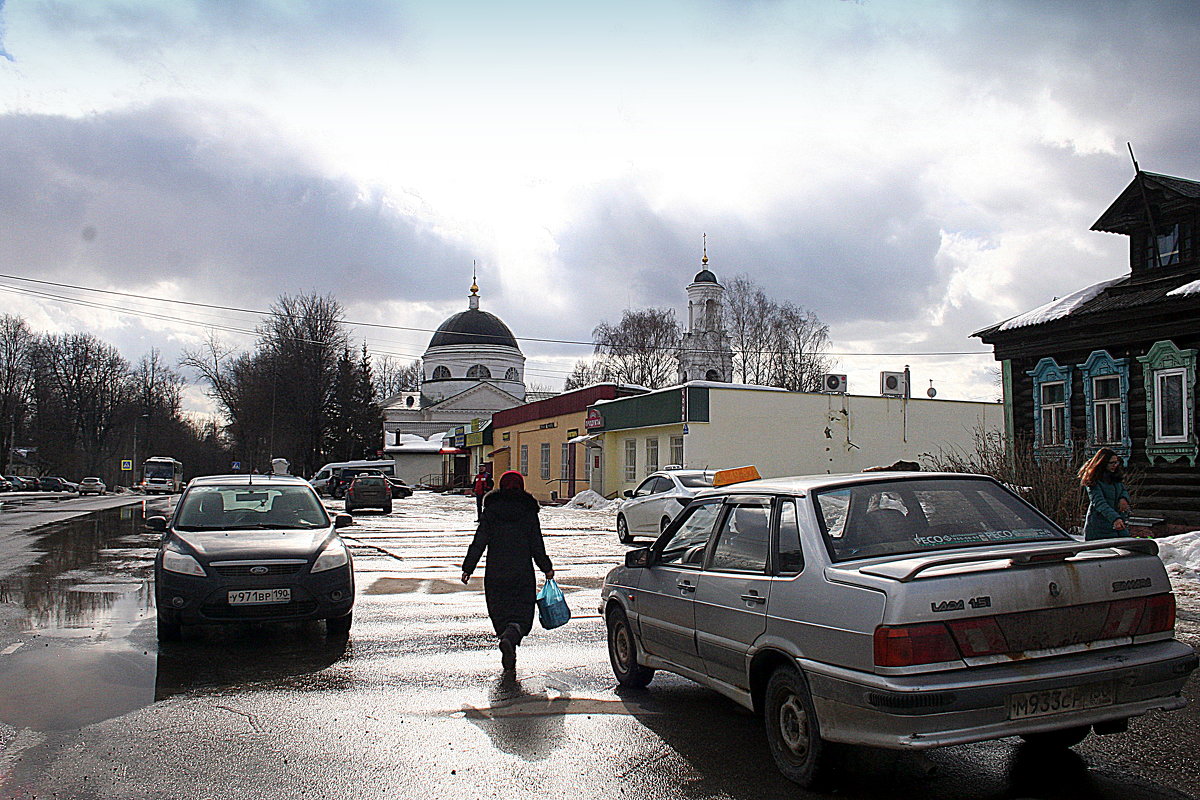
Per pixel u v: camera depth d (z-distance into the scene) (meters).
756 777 4.78
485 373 88.25
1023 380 19.53
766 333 58.44
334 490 50.88
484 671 7.18
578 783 4.69
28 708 6.08
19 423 82.25
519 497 7.57
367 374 77.06
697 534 6.11
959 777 4.75
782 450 29.12
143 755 5.13
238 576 8.15
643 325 64.31
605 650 7.94
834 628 4.38
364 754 5.15
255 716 5.91
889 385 30.98
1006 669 4.15
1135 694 4.38
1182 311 16.09
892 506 5.05
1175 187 17.58
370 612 9.88
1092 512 9.88
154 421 93.00
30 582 12.45
